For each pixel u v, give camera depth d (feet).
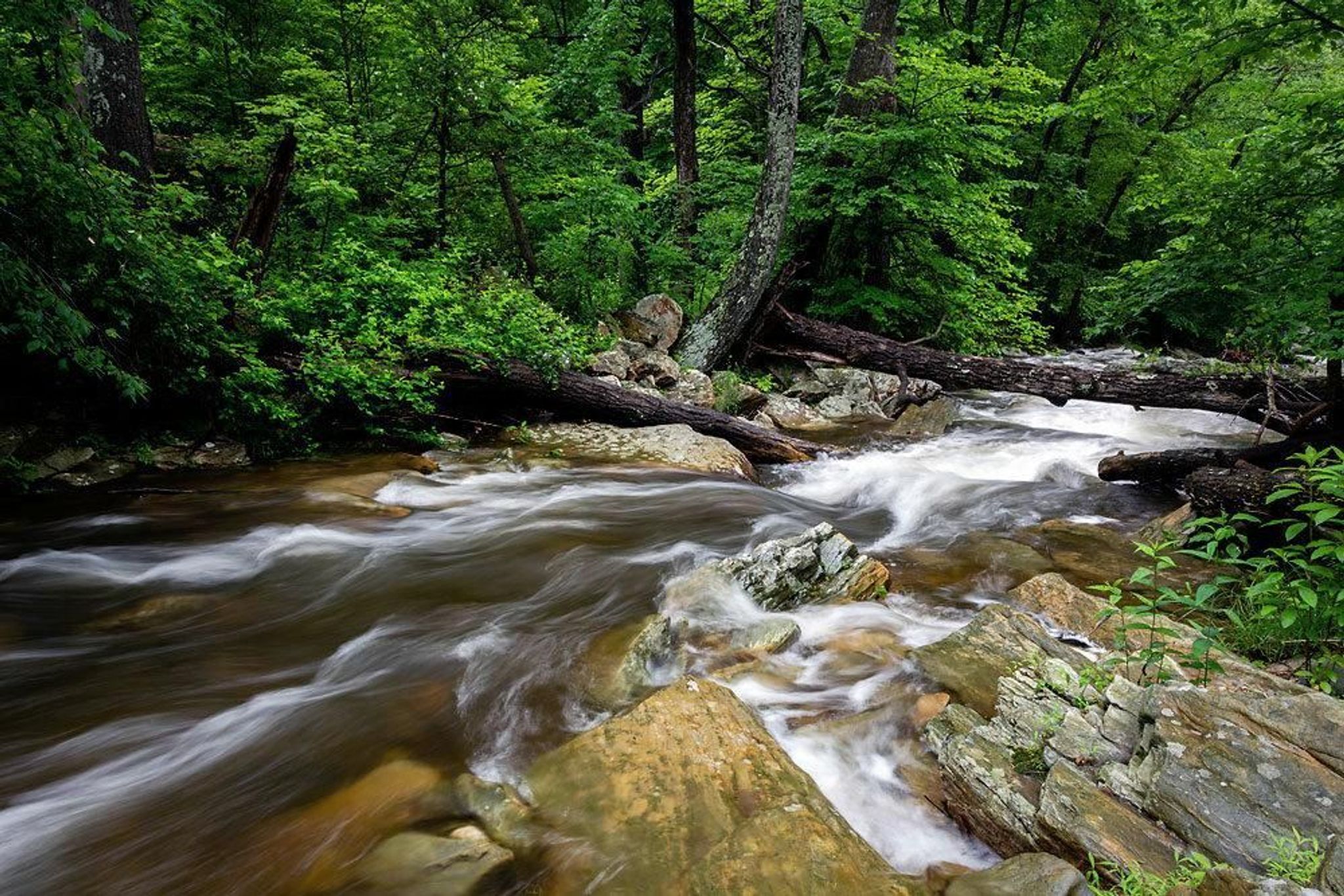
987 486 24.68
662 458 25.71
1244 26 19.89
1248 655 11.80
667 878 7.13
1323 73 40.88
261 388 23.36
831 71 50.06
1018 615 12.60
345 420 25.49
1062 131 65.26
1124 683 9.06
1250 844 6.79
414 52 34.81
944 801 8.88
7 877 7.52
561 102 50.06
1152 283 22.07
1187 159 58.13
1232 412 26.66
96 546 16.39
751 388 34.81
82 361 17.54
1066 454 30.25
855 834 7.66
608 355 32.24
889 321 42.55
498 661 12.21
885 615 14.03
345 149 34.27
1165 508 22.33
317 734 10.13
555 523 19.40
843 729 10.12
